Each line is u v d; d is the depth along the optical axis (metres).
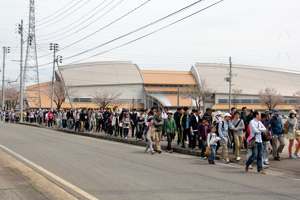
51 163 8.88
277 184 6.60
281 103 70.19
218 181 6.82
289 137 10.24
